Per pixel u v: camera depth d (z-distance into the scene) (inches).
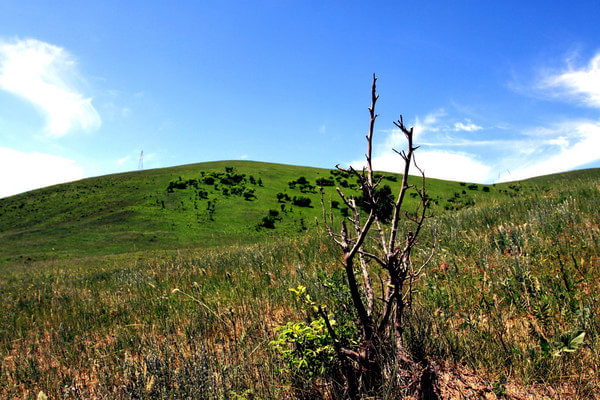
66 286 422.0
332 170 3932.1
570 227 193.3
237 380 100.8
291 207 2453.2
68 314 237.1
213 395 95.4
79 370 139.9
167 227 1978.3
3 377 139.0
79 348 165.0
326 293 140.6
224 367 104.7
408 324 104.8
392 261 85.0
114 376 126.4
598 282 124.4
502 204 335.3
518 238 174.6
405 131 79.6
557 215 223.9
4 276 789.9
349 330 100.0
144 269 458.3
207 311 170.2
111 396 109.3
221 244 1627.7
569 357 88.3
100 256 1305.4
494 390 83.4
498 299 125.7
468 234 236.2
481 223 277.3
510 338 102.5
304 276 183.6
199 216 2208.4
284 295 177.3
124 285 332.8
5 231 2018.9
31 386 131.5
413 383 81.4
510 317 114.5
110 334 181.6
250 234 1844.2
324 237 320.5
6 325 228.2
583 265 138.2
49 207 2517.2
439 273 159.8
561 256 154.2
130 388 103.0
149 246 1612.9
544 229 200.7
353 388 88.7
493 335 103.4
